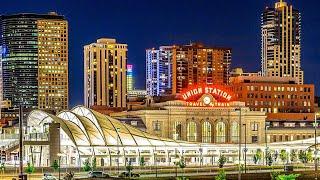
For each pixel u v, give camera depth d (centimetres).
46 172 19762
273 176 16700
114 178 15925
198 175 17775
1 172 19262
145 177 17000
